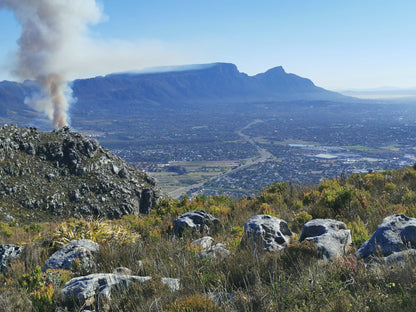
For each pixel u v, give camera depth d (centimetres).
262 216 805
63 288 566
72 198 5847
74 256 739
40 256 880
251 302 428
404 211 911
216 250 698
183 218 1149
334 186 1534
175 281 559
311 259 539
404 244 539
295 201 1453
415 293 368
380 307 364
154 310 456
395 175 1695
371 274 444
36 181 5928
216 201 1867
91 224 1071
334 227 693
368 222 872
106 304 509
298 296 428
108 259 742
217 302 447
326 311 385
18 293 593
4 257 840
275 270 509
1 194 5434
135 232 1224
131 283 546
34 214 5294
